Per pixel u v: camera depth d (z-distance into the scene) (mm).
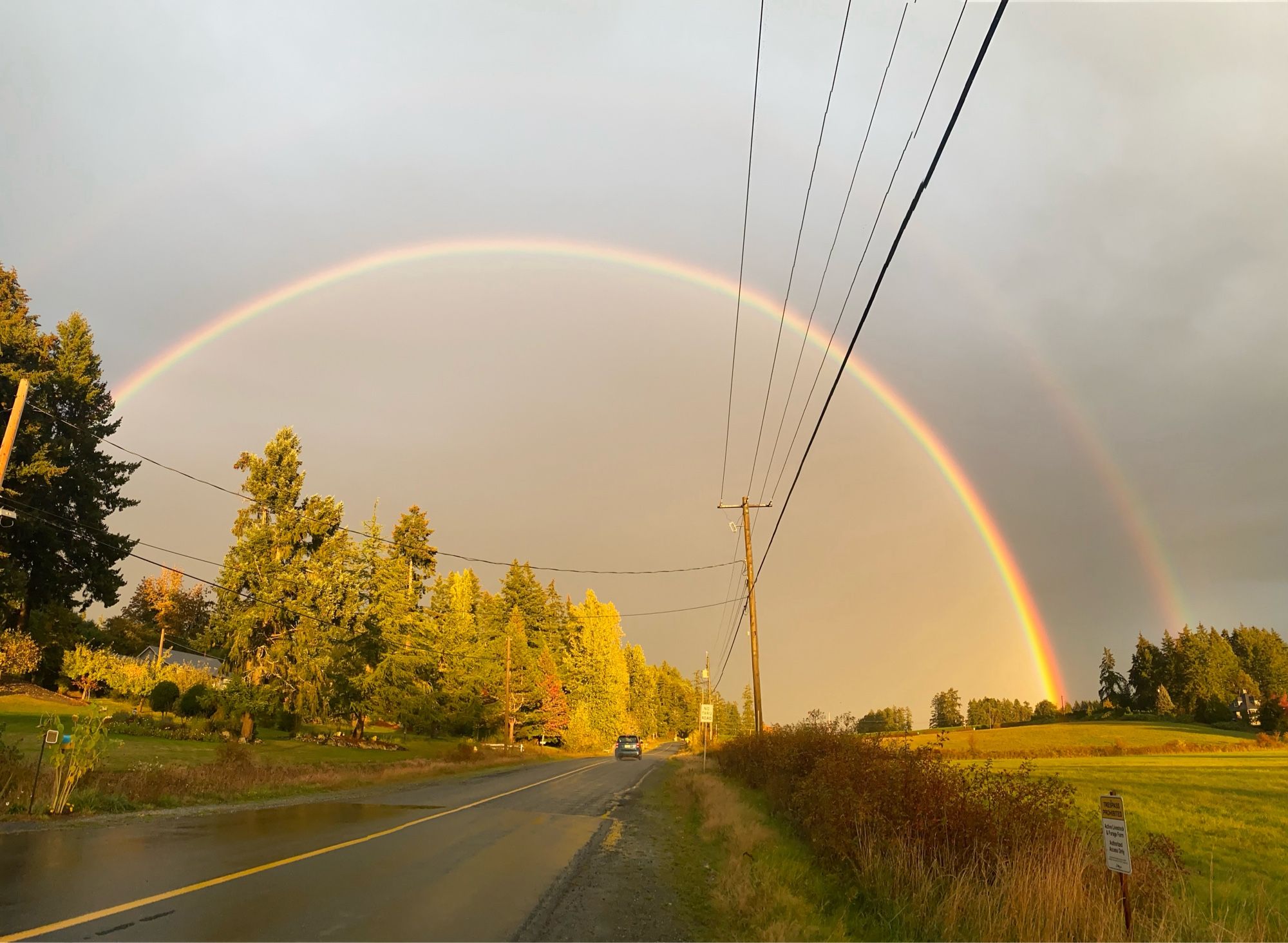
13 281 43312
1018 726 121000
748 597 33312
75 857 10148
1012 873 8102
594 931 7930
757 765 25000
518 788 26609
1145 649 150375
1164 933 7289
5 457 20125
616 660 92938
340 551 47969
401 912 7949
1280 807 26750
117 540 47875
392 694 52969
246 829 13547
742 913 8812
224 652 45500
